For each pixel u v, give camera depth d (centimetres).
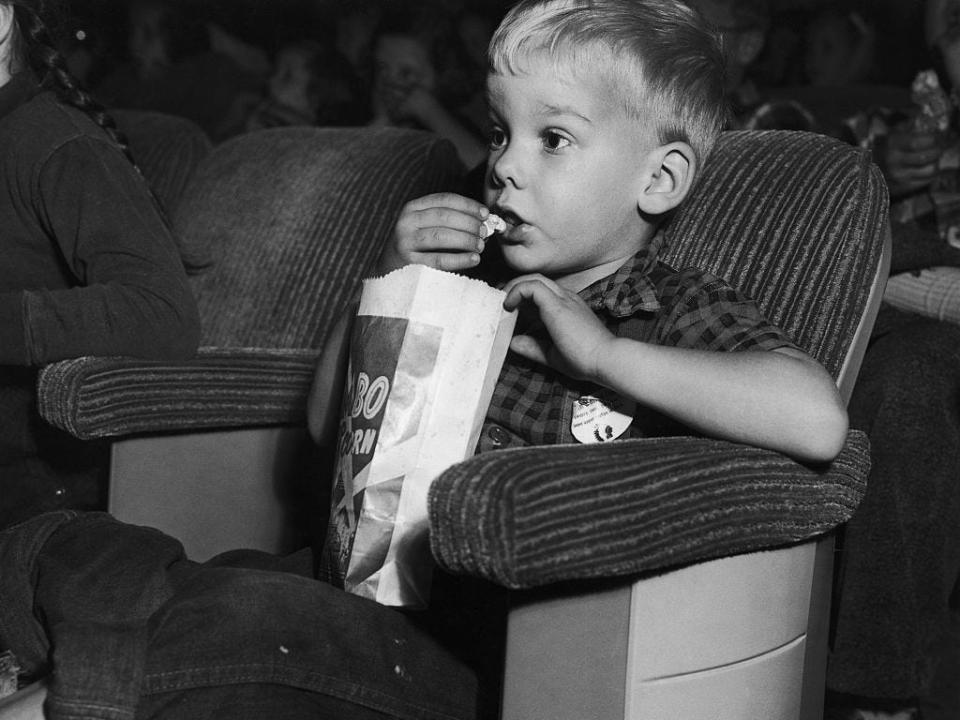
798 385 119
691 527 111
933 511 174
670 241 160
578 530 102
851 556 173
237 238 205
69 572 120
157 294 164
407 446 116
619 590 113
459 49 347
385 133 206
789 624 131
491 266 153
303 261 196
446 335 117
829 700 179
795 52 363
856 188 150
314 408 149
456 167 203
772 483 119
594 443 115
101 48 419
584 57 128
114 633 111
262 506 163
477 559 99
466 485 101
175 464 157
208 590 114
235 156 219
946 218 216
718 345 128
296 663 111
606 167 131
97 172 170
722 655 122
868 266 147
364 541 117
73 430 148
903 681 170
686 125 136
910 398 175
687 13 140
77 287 164
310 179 204
